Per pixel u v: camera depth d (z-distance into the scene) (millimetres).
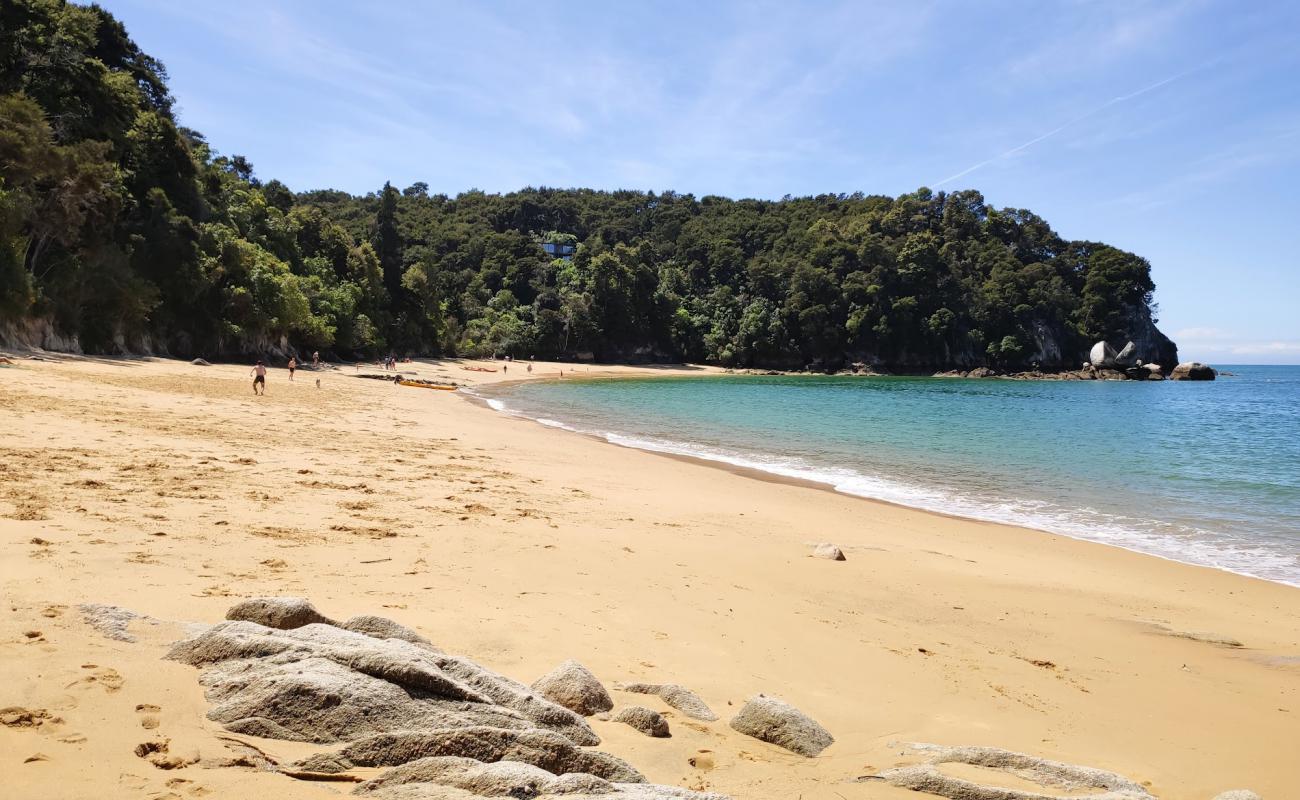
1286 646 8023
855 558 10727
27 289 35688
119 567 6145
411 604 6332
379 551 8062
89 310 42438
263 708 3473
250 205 69938
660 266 134500
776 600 8125
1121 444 27906
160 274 49281
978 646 7367
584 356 114188
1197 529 14023
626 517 12000
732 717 4898
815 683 5840
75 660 3885
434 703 3697
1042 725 5555
